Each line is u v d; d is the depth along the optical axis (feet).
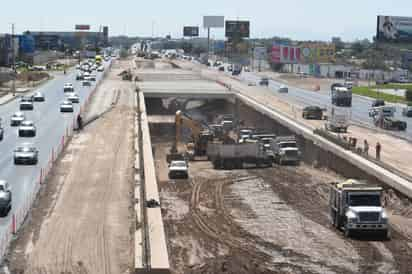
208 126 378.32
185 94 533.55
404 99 538.88
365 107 485.97
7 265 122.93
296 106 472.85
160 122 455.22
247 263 148.87
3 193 161.38
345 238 172.96
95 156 245.45
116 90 541.34
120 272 120.78
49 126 328.70
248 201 223.92
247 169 293.84
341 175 276.62
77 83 609.01
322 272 144.97
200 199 226.17
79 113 380.99
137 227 147.84
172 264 145.48
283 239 172.55
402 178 227.20
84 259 127.44
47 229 147.13
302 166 303.89
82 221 154.40
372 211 171.42
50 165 224.12
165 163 309.63
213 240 169.89
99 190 187.83
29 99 424.05
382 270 147.64
